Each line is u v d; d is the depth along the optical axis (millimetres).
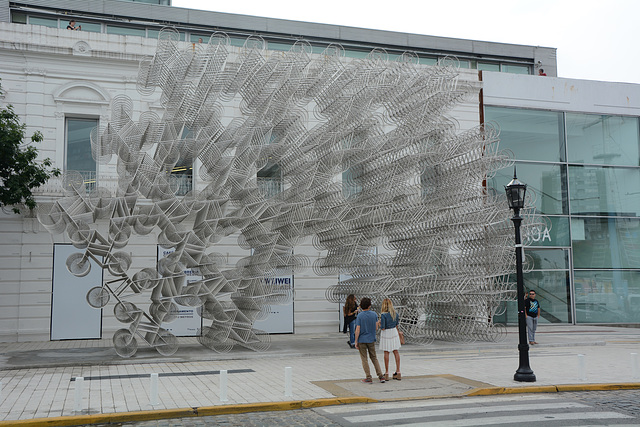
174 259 14836
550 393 10547
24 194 17359
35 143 19750
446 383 11055
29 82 19875
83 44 20344
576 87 26844
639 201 27453
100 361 13656
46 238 19312
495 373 12367
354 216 17609
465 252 18844
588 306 26203
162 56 15602
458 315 18312
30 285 19047
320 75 17250
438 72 18016
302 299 21766
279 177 20609
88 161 20672
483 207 17734
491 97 25500
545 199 25969
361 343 11203
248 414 8820
